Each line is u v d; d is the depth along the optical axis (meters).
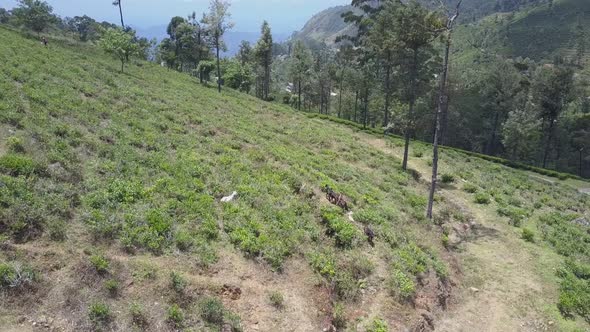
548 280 24.92
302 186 26.47
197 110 40.66
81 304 13.46
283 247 19.30
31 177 17.45
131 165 22.03
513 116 72.94
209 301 14.97
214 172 24.89
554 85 72.75
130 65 64.94
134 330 13.32
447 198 36.78
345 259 20.28
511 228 31.94
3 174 17.17
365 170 38.38
